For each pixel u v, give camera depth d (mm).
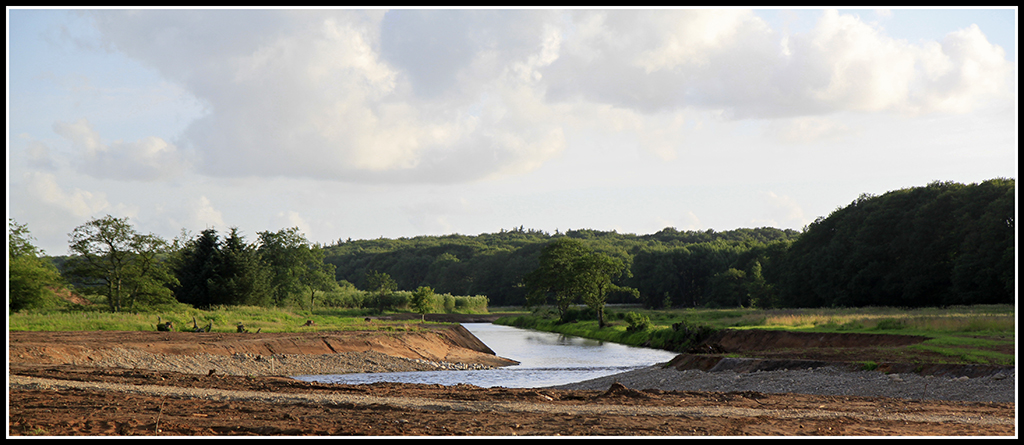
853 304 71625
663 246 182250
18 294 49625
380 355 32812
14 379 14906
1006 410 13180
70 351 25125
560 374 27922
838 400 14836
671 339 43781
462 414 11547
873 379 18562
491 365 33062
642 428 10125
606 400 14391
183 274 71688
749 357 23188
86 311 54094
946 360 19297
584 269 64688
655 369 25453
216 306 67625
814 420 11383
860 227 73062
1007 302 56812
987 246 57844
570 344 50062
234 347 31234
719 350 26156
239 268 73062
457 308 121688
